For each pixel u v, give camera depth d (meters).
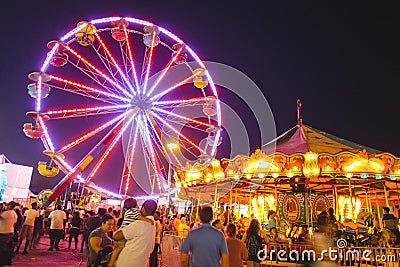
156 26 19.44
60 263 11.10
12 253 10.26
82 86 17.97
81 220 15.12
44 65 17.19
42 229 15.56
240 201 18.47
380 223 13.11
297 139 12.30
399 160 10.42
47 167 17.02
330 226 6.88
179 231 12.04
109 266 5.00
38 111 16.81
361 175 10.80
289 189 15.02
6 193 26.89
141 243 4.97
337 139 12.88
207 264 4.46
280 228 11.88
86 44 18.16
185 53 20.48
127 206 5.83
